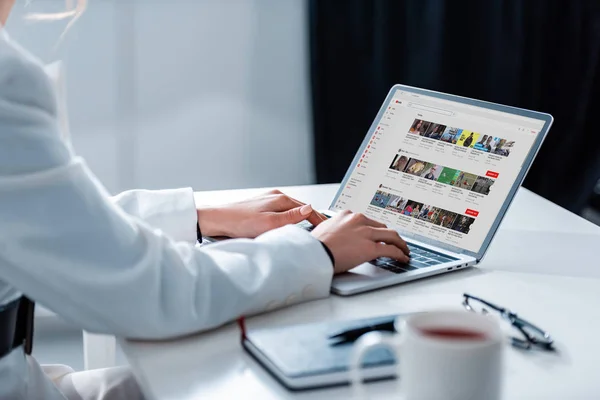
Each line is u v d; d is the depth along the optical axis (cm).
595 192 306
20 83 82
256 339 84
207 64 270
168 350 88
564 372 82
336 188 162
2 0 91
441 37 266
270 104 279
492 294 105
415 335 64
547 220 144
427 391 64
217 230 125
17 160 81
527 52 277
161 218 122
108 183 270
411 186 131
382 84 269
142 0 259
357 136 275
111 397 113
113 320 86
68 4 106
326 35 266
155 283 87
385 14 264
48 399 101
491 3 269
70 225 83
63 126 103
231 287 93
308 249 102
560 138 288
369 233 110
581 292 107
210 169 279
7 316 93
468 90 275
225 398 76
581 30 280
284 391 77
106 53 259
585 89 283
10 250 82
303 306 100
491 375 64
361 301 102
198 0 264
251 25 271
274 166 284
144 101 267
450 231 123
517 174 120
